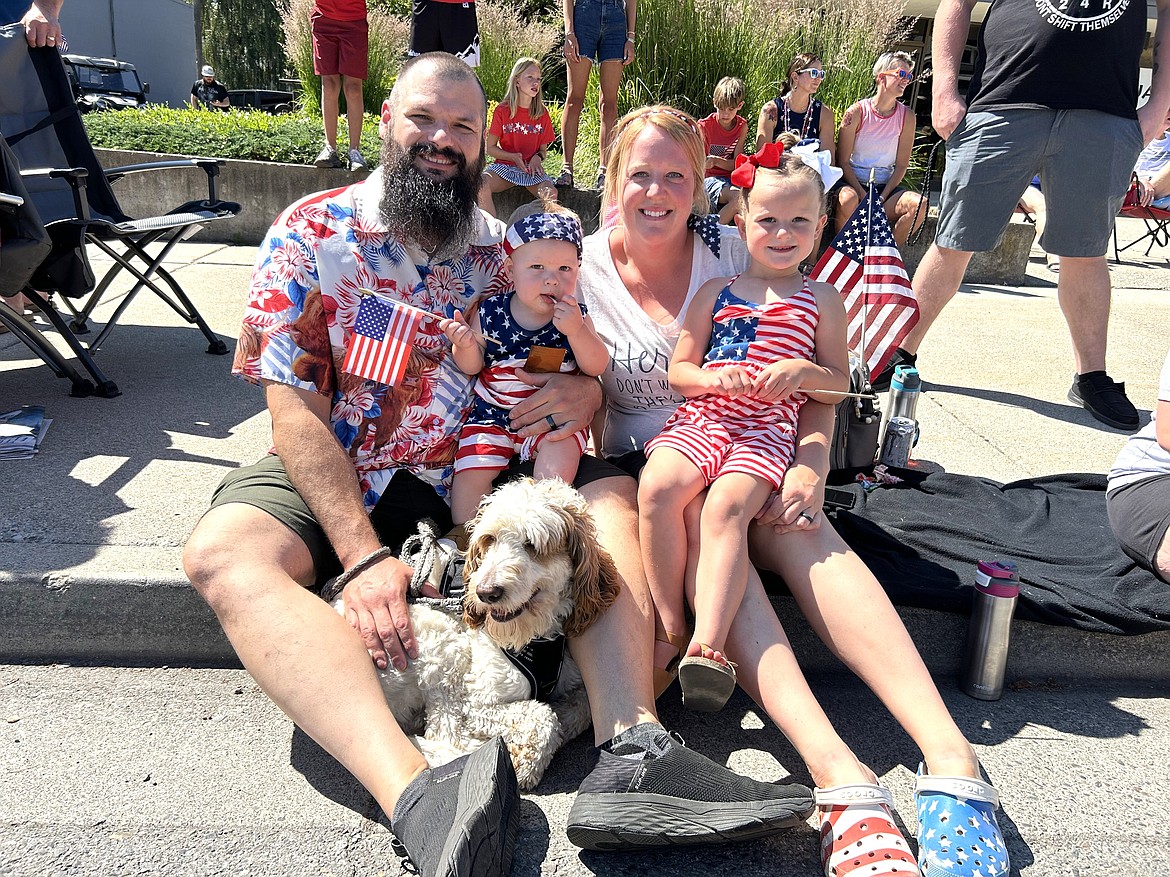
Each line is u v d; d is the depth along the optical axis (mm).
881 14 10383
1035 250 9797
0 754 2309
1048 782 2320
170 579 2668
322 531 2432
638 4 9508
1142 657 2799
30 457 3510
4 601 2666
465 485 2598
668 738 2021
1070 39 4031
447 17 7547
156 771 2275
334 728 2006
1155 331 6184
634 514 2488
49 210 4852
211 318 5668
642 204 2717
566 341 2676
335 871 1972
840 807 1965
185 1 26453
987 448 4004
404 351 2512
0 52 4711
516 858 2010
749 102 9414
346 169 8469
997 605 2570
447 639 2230
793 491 2381
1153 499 2711
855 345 3475
